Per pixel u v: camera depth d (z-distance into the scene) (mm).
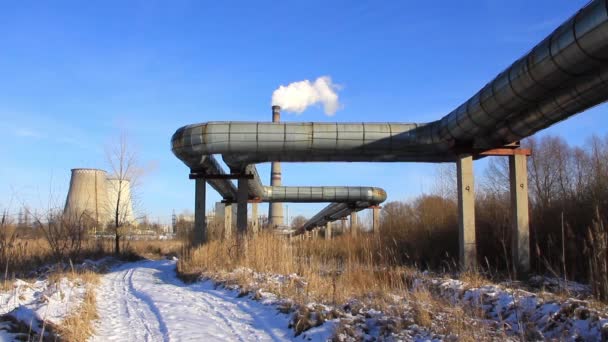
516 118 15297
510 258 18484
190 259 20422
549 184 31547
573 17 10344
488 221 20641
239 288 13641
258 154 19328
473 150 17281
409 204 35281
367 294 11109
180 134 19203
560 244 16453
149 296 13672
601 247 9188
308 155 19406
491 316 9391
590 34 9844
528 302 9266
